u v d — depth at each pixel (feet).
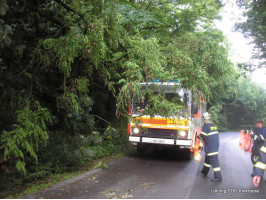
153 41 19.39
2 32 14.79
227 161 29.96
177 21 43.01
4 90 17.62
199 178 21.40
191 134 27.22
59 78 21.24
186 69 19.98
